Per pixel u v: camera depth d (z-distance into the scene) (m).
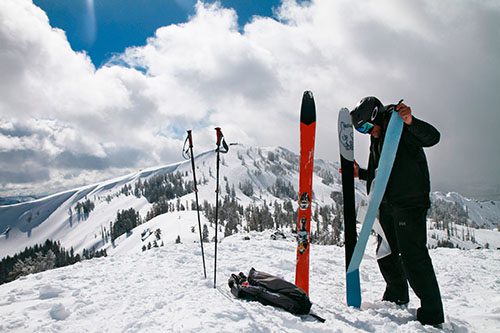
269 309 2.84
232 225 111.69
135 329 2.47
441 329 2.75
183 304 2.93
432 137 2.91
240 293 3.18
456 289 4.41
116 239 170.88
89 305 3.18
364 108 3.27
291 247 7.59
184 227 127.19
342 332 2.57
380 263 3.52
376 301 3.51
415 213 2.96
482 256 7.60
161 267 4.97
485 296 4.03
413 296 3.88
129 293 3.56
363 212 3.57
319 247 8.04
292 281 4.41
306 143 3.67
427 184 2.97
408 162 3.00
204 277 4.18
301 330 2.58
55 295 3.66
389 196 3.05
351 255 3.33
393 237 3.41
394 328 2.70
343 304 3.39
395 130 3.01
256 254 6.45
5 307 3.30
